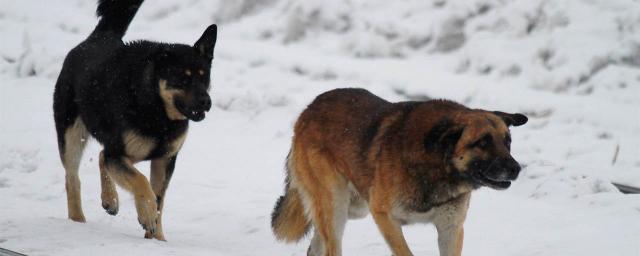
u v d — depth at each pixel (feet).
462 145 26.96
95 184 46.19
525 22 67.72
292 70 67.62
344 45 70.85
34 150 51.24
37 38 76.64
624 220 37.24
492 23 68.90
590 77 61.93
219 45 73.15
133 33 78.18
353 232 38.06
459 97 61.46
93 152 51.98
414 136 27.94
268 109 60.23
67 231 33.27
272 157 51.67
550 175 44.73
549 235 36.35
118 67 35.58
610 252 32.73
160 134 35.37
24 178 46.88
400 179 28.12
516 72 64.08
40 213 39.11
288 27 73.97
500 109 59.36
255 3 78.95
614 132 55.01
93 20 83.15
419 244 35.96
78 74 38.17
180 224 39.65
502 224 38.73
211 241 36.42
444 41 69.00
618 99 59.36
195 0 81.92
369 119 30.58
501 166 26.27
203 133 56.85
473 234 37.47
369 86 63.82
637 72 61.77
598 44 63.87
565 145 53.26
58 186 45.52
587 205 40.86
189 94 34.88
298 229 34.91
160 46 35.73
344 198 32.55
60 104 39.01
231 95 62.18
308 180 33.35
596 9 67.15
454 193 27.86
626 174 48.11
